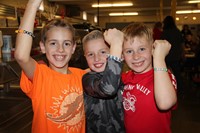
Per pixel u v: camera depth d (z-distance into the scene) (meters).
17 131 1.45
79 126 1.13
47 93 1.06
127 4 11.15
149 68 1.16
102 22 16.12
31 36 0.96
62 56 1.08
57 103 1.07
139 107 1.11
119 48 1.02
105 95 1.03
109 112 1.15
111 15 15.67
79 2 10.19
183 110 3.72
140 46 1.11
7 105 1.73
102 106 1.14
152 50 1.08
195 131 2.94
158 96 0.99
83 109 1.15
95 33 1.19
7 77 1.51
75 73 1.19
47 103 1.05
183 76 6.36
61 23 1.10
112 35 1.04
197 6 11.80
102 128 1.15
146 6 12.09
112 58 1.00
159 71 1.00
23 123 1.56
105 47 1.16
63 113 1.08
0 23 4.23
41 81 1.05
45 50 1.11
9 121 1.55
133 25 1.16
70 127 1.09
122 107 1.17
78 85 1.16
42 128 1.05
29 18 0.95
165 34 4.47
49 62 1.13
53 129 1.06
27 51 0.95
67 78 1.12
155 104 1.09
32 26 0.96
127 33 1.12
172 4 6.95
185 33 6.87
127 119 1.15
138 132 1.13
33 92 1.04
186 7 12.54
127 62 1.15
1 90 2.06
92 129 1.16
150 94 1.10
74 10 11.21
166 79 0.99
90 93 1.11
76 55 2.35
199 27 10.41
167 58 4.48
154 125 1.10
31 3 0.96
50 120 1.06
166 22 4.48
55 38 1.07
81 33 2.93
